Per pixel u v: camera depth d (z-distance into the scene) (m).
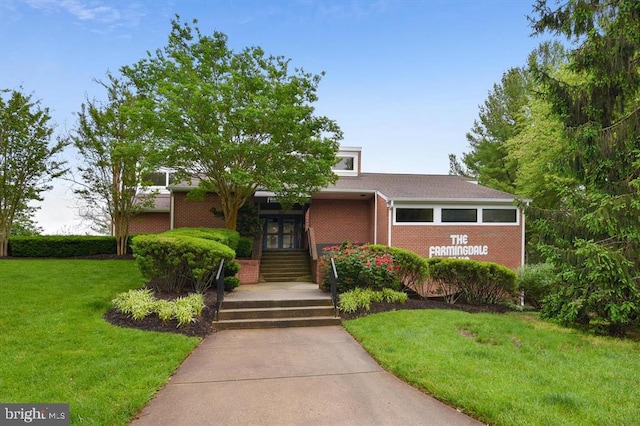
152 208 17.94
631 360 5.61
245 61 12.83
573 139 8.08
